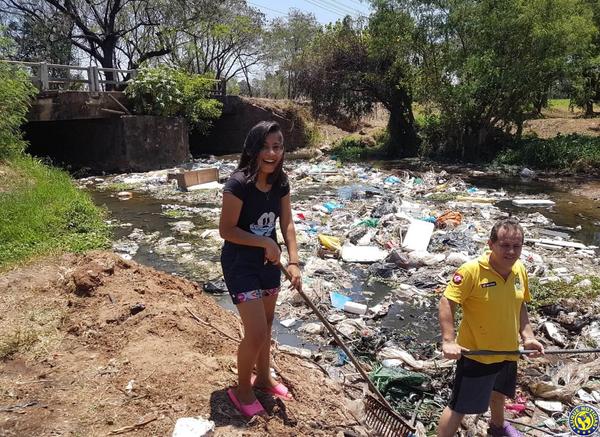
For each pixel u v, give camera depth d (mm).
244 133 28391
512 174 19922
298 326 6273
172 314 4691
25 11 26016
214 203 13719
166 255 9133
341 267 8539
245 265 3215
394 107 26469
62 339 4406
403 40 23406
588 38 21125
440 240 9797
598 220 12562
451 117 23625
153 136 19938
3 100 13125
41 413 3398
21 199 10156
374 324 6473
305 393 3949
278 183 3219
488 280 3326
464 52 22688
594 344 5551
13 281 5574
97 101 18250
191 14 27219
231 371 3914
